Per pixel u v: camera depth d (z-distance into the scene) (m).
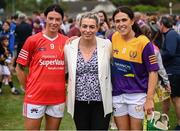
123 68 4.92
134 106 4.93
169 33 7.31
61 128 7.80
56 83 4.94
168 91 6.61
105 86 4.78
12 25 14.48
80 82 4.75
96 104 4.82
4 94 11.27
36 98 4.93
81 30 4.74
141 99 4.93
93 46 4.80
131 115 4.98
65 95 5.05
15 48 14.77
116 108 5.00
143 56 4.88
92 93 4.75
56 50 4.91
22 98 10.77
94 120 4.83
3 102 10.24
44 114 5.07
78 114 4.85
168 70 7.32
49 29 4.91
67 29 16.70
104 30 8.58
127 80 4.93
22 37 13.74
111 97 4.94
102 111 4.82
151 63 4.86
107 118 4.89
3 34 13.87
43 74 4.90
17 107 9.68
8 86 12.36
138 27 5.00
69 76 4.81
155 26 10.30
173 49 7.21
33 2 73.81
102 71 4.74
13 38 14.12
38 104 4.93
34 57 4.95
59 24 4.93
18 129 7.78
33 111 4.95
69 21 17.92
